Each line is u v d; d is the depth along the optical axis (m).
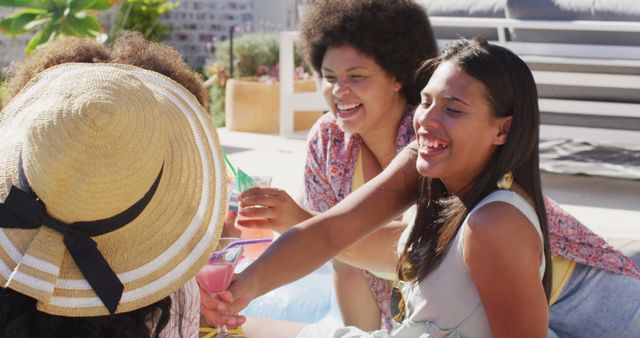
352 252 2.61
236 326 2.15
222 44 8.91
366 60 2.71
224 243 2.23
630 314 2.46
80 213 1.41
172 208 1.57
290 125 7.54
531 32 6.24
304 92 7.91
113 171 1.41
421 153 2.04
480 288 1.93
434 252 2.04
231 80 7.91
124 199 1.44
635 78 5.88
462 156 1.99
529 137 1.98
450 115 1.98
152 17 9.67
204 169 1.67
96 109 1.40
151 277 1.52
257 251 2.98
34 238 1.42
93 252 1.42
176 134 1.66
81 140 1.39
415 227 2.15
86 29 5.98
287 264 2.26
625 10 5.96
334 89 2.76
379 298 2.98
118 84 1.48
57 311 1.43
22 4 5.98
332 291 3.43
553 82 6.09
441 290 2.03
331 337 2.30
